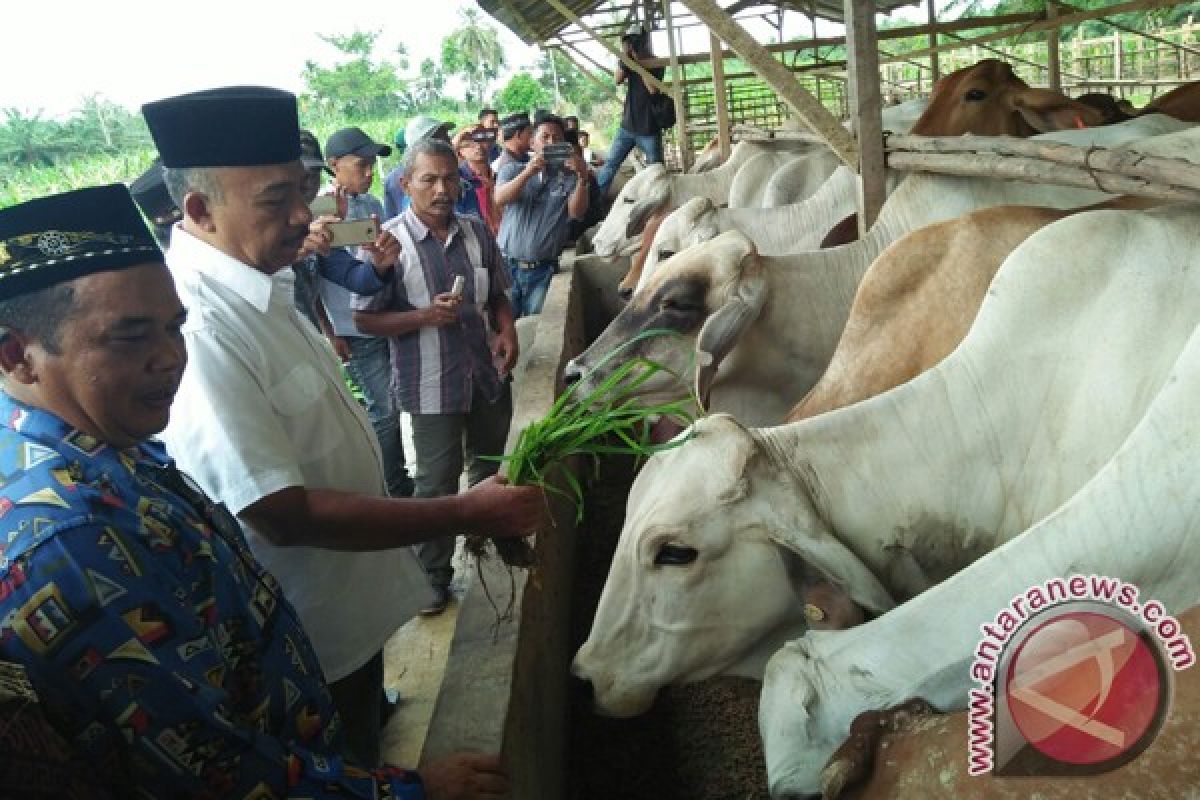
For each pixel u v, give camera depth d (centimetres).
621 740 320
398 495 488
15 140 3938
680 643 232
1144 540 171
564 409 277
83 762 124
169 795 132
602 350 383
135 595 129
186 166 207
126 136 4381
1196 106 580
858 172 424
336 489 239
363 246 350
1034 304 230
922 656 170
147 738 128
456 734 213
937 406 231
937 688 165
